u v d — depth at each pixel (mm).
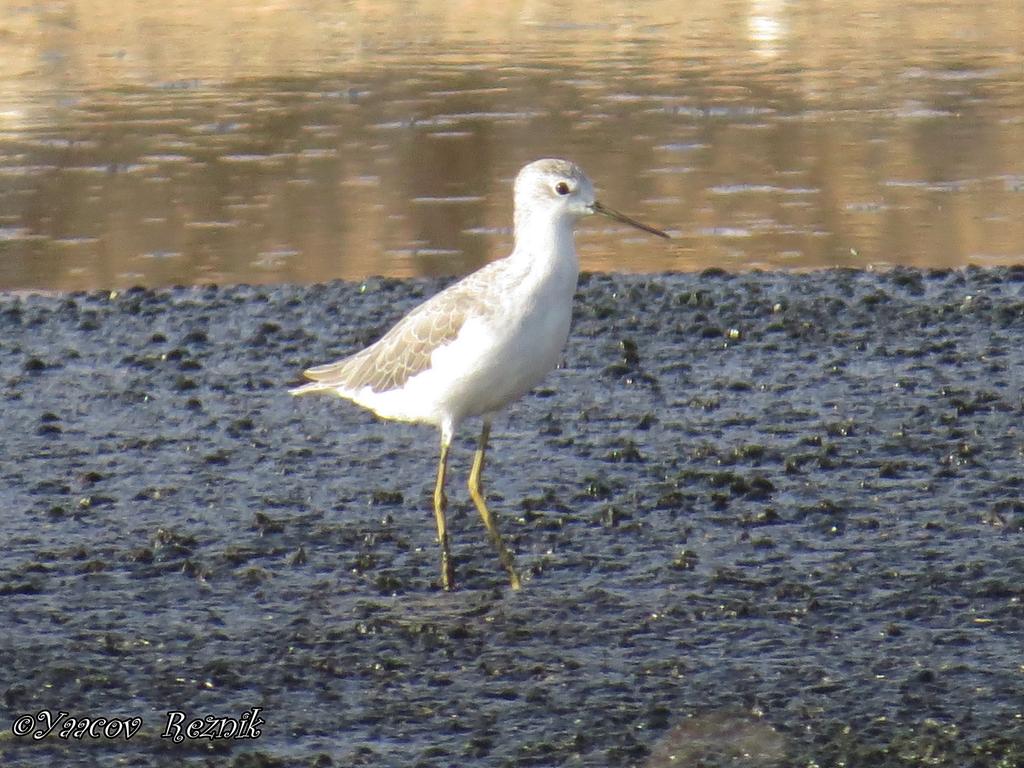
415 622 9875
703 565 10727
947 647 9406
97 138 24531
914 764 8016
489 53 30406
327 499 12141
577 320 16344
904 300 16766
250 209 21078
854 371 14836
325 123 25438
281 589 10484
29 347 15844
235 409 14188
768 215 20531
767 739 8312
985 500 11719
